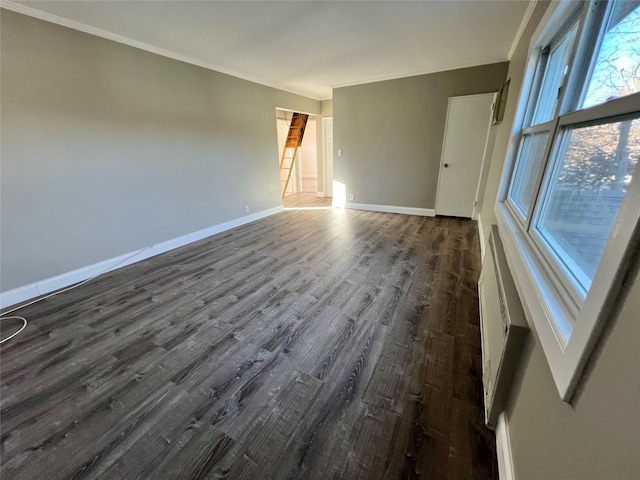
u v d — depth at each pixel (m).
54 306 2.28
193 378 1.54
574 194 1.09
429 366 1.58
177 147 3.44
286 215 5.20
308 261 3.09
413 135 4.65
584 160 1.03
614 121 0.81
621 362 0.47
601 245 0.84
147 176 3.18
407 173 4.89
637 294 0.45
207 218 4.00
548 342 0.78
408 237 3.81
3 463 1.13
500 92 3.40
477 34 2.82
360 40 2.95
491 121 4.01
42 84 2.30
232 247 3.59
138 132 3.02
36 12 2.19
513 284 1.30
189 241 3.77
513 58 3.06
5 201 2.23
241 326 1.98
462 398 1.37
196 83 3.54
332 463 1.11
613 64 0.93
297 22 2.50
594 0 1.07
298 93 5.48
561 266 0.99
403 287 2.47
